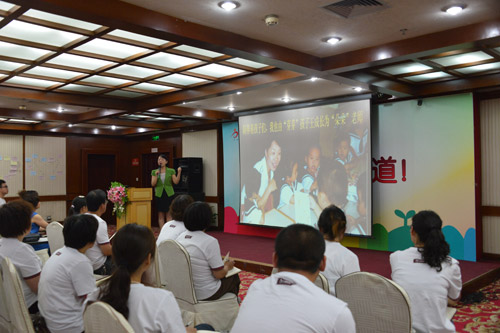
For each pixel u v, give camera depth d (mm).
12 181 10820
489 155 6328
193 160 9883
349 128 7066
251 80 5848
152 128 10617
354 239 7383
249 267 6121
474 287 4984
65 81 6082
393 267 2486
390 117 6996
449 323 2285
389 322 1930
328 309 1280
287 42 4387
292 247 1426
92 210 3824
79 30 4027
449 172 6352
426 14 3652
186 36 3762
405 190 6793
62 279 2336
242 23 3857
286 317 1278
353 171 7004
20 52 4715
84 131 11633
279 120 8102
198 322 2961
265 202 8320
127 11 3396
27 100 6695
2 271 2408
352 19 3766
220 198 9781
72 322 2348
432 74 5781
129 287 1609
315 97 7262
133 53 4836
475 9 3541
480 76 5891
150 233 1783
